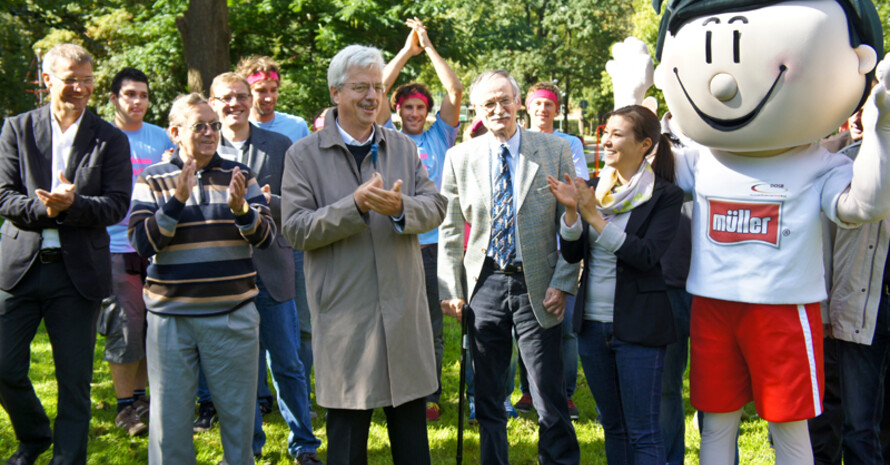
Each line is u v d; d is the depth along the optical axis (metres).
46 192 3.21
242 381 3.24
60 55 3.46
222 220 3.19
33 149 3.50
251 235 3.16
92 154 3.52
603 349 3.18
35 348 6.20
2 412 4.59
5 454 3.98
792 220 2.76
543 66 37.94
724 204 2.87
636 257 2.96
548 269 3.40
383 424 4.57
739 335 2.87
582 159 4.78
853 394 3.24
